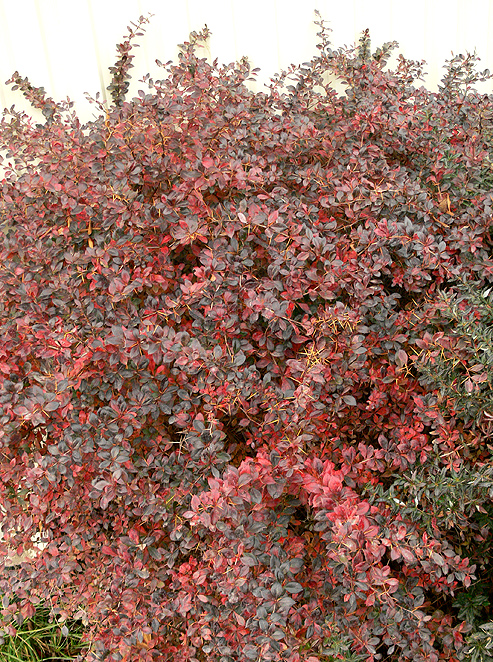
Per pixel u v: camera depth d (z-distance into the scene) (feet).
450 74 8.70
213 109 7.30
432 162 7.60
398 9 8.92
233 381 5.67
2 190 7.21
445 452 5.58
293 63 8.81
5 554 6.40
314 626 5.03
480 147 7.57
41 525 6.38
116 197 6.45
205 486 5.72
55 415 6.04
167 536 6.19
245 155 6.85
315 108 8.47
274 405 5.53
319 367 5.42
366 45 8.63
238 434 6.74
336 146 7.25
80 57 8.00
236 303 6.05
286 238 6.36
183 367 5.57
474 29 9.36
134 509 5.69
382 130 7.58
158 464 5.80
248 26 8.43
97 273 6.46
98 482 5.29
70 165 7.11
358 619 5.02
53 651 6.98
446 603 6.05
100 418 5.55
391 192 6.78
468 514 5.59
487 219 6.63
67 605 6.36
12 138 7.62
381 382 6.24
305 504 5.97
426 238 6.15
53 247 6.55
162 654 5.69
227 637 5.20
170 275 6.53
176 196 6.34
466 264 6.73
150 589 5.69
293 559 4.97
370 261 6.16
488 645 4.70
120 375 5.88
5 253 6.52
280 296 6.50
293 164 7.47
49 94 8.12
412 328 6.37
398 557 4.66
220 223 6.39
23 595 6.17
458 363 5.73
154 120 7.06
